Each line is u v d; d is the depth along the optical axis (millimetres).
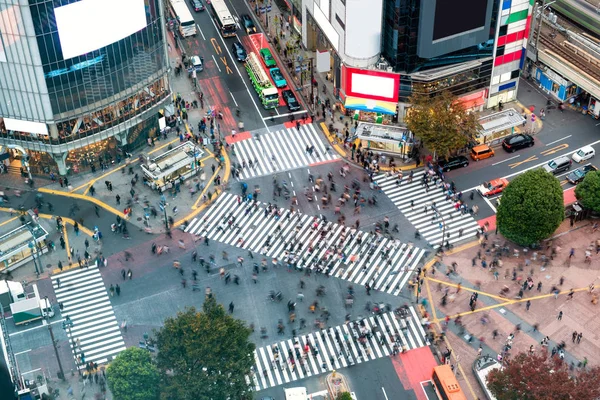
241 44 166875
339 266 124625
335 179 139250
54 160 137875
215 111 152250
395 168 140500
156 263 126062
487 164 140625
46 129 132750
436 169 139875
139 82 138125
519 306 118625
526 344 113750
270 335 115562
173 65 163125
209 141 146500
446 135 134000
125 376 98688
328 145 145750
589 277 122312
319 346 114000
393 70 141000
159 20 137500
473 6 134500
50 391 108688
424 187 137000
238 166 141250
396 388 108938
